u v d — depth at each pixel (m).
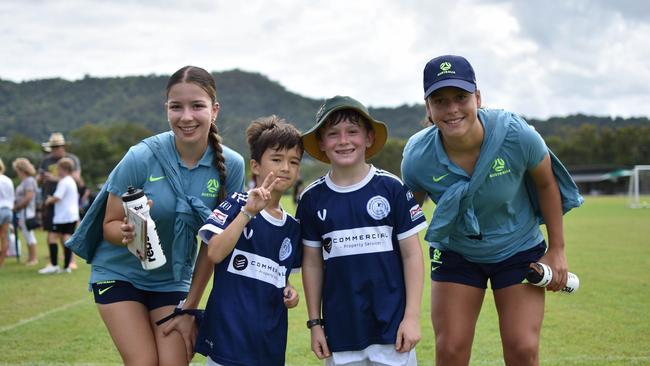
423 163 3.95
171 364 3.62
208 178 3.83
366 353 3.55
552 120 102.06
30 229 11.93
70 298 8.33
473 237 3.90
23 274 10.62
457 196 3.75
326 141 3.63
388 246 3.58
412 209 3.62
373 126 3.76
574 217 25.33
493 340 5.96
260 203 3.38
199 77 3.68
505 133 3.72
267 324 3.53
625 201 47.09
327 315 3.62
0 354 5.59
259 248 3.58
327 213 3.61
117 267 3.77
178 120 3.64
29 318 7.11
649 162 84.38
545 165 3.85
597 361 5.19
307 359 5.48
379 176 3.65
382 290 3.54
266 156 3.62
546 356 5.36
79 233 3.80
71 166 10.89
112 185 3.70
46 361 5.37
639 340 5.89
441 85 3.51
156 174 3.73
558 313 7.05
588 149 86.88
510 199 3.85
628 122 88.94
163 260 3.51
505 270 3.96
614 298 7.90
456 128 3.62
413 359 3.53
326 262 3.63
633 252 12.87
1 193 11.49
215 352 3.47
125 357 3.61
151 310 3.85
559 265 3.98
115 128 59.06
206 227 3.48
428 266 11.49
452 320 4.02
